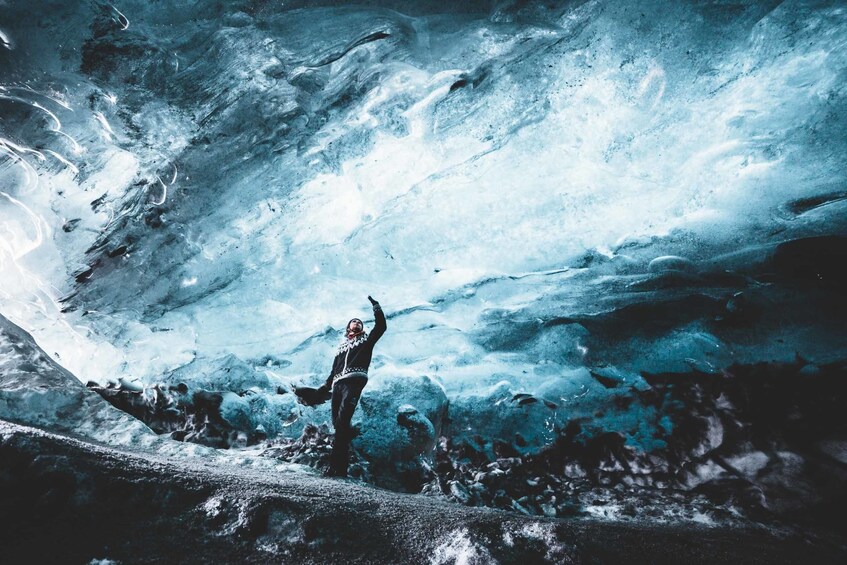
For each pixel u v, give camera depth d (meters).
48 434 2.60
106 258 8.66
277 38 11.23
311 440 4.96
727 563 3.08
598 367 5.75
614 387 5.45
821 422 4.55
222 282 8.39
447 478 4.92
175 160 9.64
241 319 7.54
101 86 10.23
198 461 3.82
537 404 5.46
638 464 4.90
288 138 9.93
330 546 2.38
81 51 10.31
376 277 8.21
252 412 5.27
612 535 3.20
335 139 9.80
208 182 9.54
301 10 11.77
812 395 4.70
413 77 10.24
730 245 7.04
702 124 8.89
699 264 6.86
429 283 7.80
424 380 5.48
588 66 9.66
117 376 5.89
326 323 7.26
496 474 4.80
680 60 9.36
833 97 7.97
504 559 2.38
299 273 8.27
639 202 8.29
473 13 11.52
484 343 6.47
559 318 6.43
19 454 2.33
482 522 2.76
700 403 5.01
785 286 5.91
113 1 11.12
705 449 4.80
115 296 8.29
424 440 4.97
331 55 10.94
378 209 9.12
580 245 7.95
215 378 5.69
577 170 8.89
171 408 5.21
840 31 8.27
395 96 10.05
